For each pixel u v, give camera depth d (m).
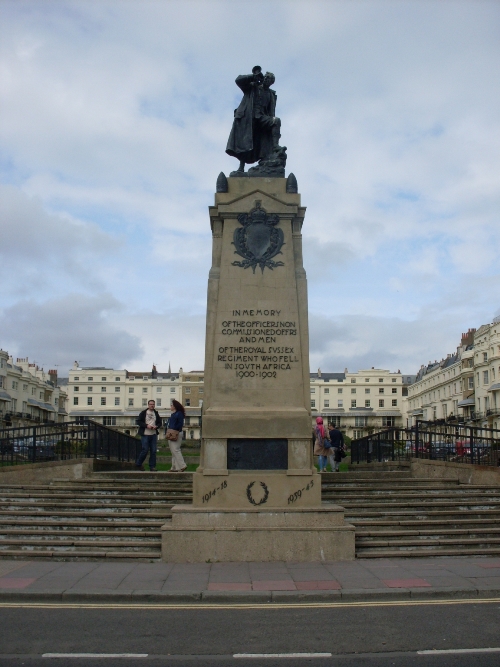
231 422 13.32
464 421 87.56
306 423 13.33
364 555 12.36
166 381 140.12
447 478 18.05
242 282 14.12
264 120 15.55
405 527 13.95
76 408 139.75
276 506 12.92
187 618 8.60
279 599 9.51
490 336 81.50
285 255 14.29
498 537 13.53
